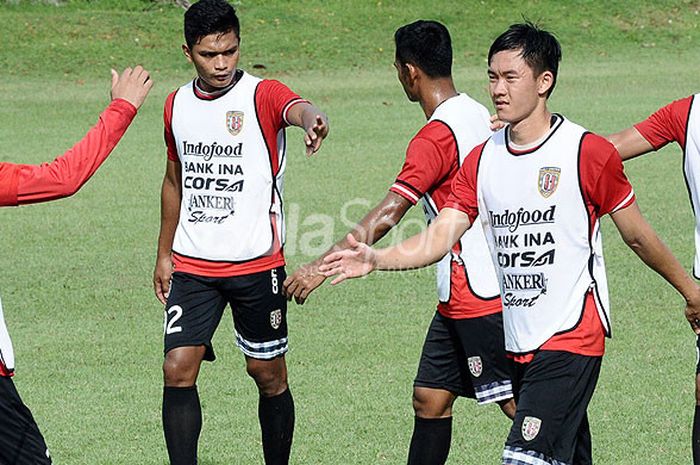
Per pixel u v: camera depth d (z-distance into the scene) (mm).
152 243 40625
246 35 90312
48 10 94250
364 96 74875
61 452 22438
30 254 39219
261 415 21875
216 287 21297
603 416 23891
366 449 22391
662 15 98500
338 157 56000
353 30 92625
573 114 66188
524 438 16859
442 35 19984
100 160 16984
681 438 22656
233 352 29250
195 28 20500
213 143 21094
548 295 17031
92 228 42906
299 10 96500
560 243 16906
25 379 26922
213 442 23047
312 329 30578
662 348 28484
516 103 16719
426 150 19078
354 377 26703
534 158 16922
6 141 60500
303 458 22031
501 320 19500
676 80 79125
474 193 17531
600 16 97750
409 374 26922
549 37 16797
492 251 17688
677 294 33500
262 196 21219
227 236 21172
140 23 90750
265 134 21016
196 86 21359
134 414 24641
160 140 61594
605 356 27891
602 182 16750
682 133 19094
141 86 17531
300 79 81438
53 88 77500
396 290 34500
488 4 99000
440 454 20328
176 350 20781
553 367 16938
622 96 72625
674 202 45375
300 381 26438
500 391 19844
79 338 30250
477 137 19406
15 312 32656
